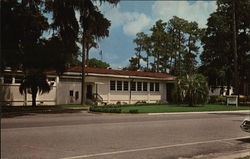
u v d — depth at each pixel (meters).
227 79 43.28
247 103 38.47
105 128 12.28
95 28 20.80
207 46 43.53
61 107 25.73
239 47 42.22
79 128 12.09
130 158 6.67
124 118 17.91
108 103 34.19
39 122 14.50
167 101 40.84
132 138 9.68
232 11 38.97
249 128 9.78
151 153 7.31
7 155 6.50
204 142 9.25
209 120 17.55
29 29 10.53
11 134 9.77
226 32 41.53
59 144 8.14
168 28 57.50
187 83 31.47
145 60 60.62
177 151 7.67
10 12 11.18
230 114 23.25
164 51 58.91
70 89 31.03
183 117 19.56
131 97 36.78
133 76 36.28
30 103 27.64
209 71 42.81
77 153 7.02
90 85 33.28
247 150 8.01
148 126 13.41
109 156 6.80
